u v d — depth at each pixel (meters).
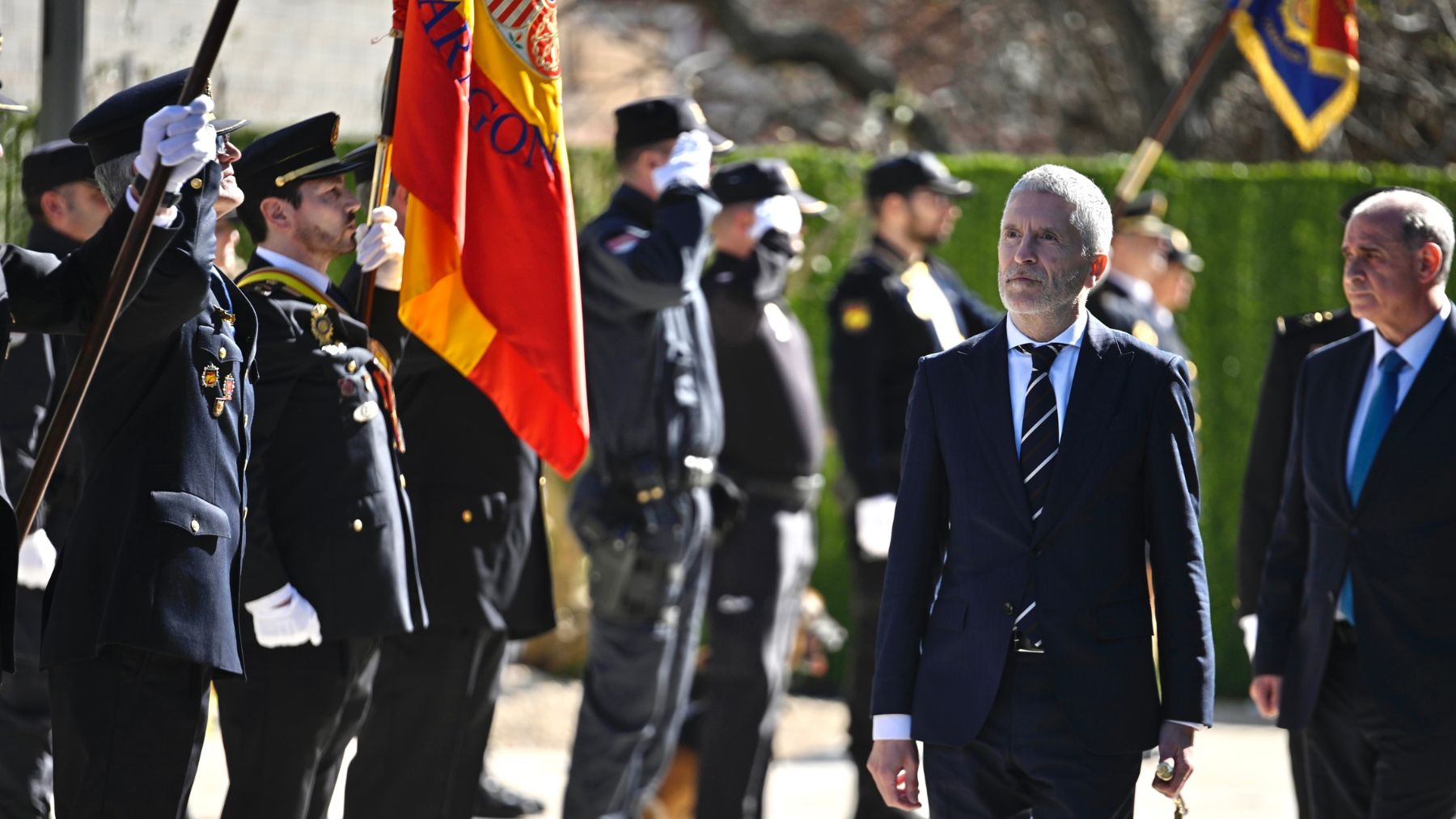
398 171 12.47
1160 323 22.56
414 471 13.62
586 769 15.51
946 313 18.14
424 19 12.48
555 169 13.18
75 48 15.52
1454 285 25.64
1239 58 36.22
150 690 10.30
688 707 18.09
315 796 12.48
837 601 26.69
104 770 10.20
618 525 15.36
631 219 15.84
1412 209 12.66
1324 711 13.05
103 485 10.37
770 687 16.84
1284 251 26.84
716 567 16.83
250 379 11.40
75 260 9.87
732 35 40.69
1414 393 12.52
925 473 10.87
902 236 18.36
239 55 29.58
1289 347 14.50
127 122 10.77
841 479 18.06
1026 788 10.59
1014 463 10.52
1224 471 26.91
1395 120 36.69
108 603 10.11
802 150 26.52
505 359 13.13
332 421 11.89
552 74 13.25
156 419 10.41
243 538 10.77
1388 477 12.52
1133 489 10.52
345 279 13.58
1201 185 26.89
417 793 13.48
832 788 20.75
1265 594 13.67
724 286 16.81
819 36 40.31
